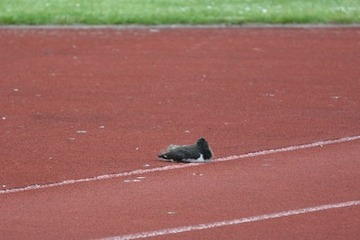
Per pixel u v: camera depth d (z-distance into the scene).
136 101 21.62
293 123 19.27
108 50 29.16
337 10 37.06
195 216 12.81
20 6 37.09
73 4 37.81
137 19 34.50
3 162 16.05
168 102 21.50
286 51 29.20
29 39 31.08
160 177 14.98
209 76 25.02
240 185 14.41
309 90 23.12
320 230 12.15
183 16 35.16
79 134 18.23
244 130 18.56
